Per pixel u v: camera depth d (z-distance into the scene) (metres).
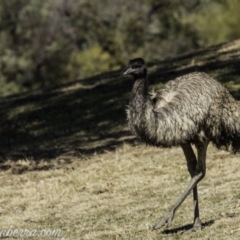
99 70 122.00
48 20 128.62
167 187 39.00
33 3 129.25
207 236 30.14
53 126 57.22
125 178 41.62
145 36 121.25
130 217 34.91
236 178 38.56
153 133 29.77
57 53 127.81
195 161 31.08
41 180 42.97
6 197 40.44
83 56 123.06
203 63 65.62
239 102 31.83
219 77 59.59
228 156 42.66
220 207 34.16
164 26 121.06
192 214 33.78
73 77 126.62
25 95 68.75
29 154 50.88
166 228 31.20
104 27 123.56
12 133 56.72
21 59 127.00
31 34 129.25
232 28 116.75
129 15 121.69
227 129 31.22
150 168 42.88
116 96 61.44
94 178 42.31
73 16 127.00
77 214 36.53
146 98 29.59
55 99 63.50
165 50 120.56
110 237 32.06
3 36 129.88
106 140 52.00
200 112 30.38
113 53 123.06
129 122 30.02
